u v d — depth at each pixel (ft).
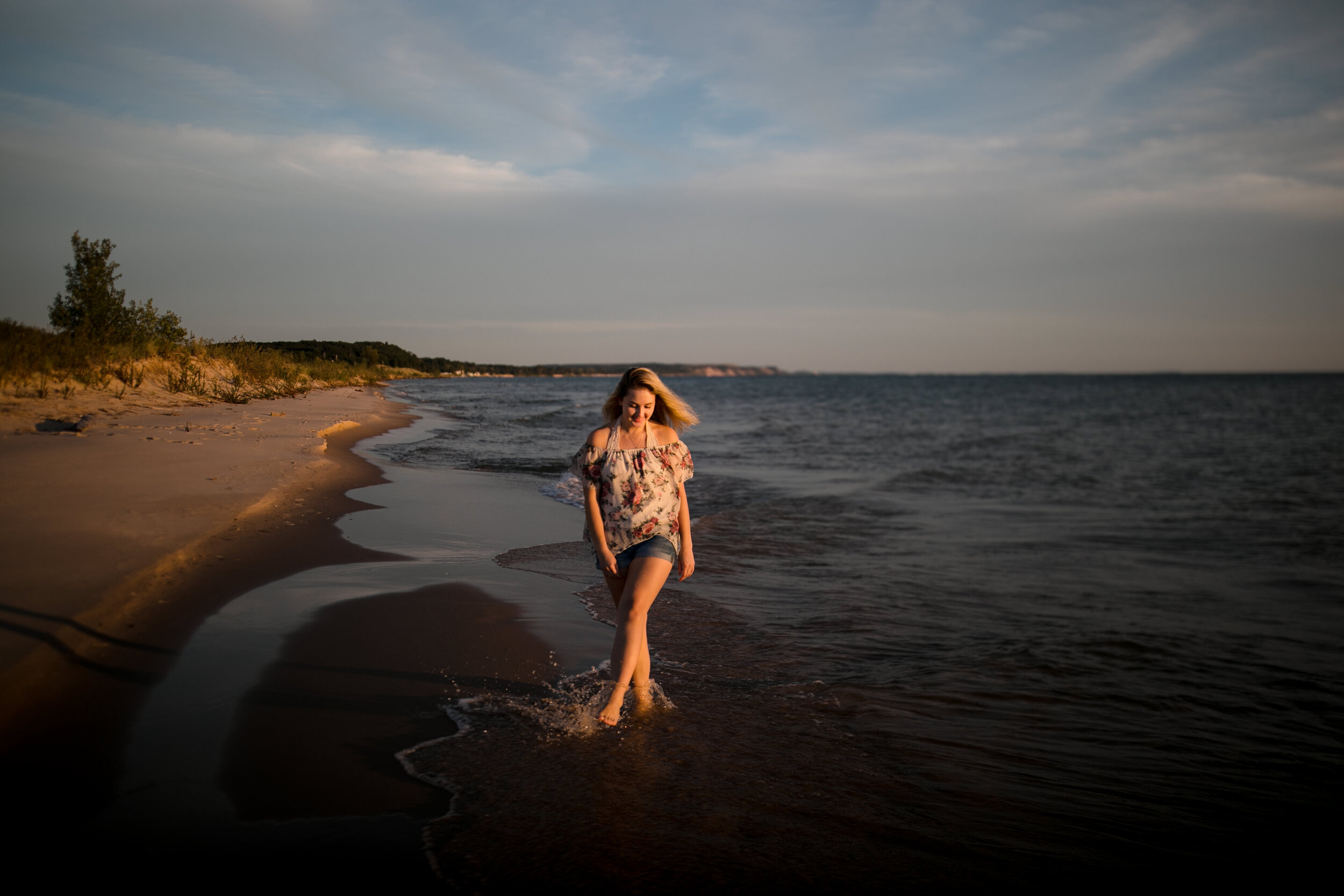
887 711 12.12
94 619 11.34
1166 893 7.83
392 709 10.11
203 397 52.34
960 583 21.76
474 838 7.40
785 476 46.57
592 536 11.38
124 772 7.84
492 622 14.08
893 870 7.72
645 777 9.12
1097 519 35.58
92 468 23.43
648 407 11.28
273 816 7.35
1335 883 8.20
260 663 11.02
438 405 104.47
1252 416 139.33
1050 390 325.42
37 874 6.14
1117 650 16.37
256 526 19.12
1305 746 11.99
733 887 7.09
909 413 139.74
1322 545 30.22
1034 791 9.90
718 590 19.17
